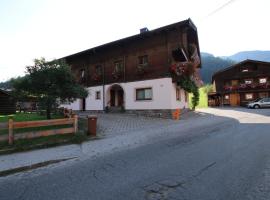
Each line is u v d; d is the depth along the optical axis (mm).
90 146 9055
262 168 5500
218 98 44562
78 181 5234
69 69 13633
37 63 13148
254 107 32156
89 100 25484
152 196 4238
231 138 9328
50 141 9492
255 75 40250
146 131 12242
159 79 19844
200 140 9250
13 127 8766
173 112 19359
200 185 4629
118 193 4449
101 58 24812
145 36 20922
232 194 4176
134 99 21344
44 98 13102
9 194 4660
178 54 20578
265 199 3953
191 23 19344
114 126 14180
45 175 5828
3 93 24047
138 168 5953
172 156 6965
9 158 7414
